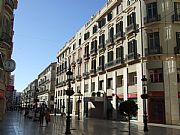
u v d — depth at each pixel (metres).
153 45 30.45
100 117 42.31
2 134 15.91
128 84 34.06
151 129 21.61
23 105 121.44
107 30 42.12
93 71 45.88
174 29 30.09
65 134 16.88
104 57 42.53
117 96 36.88
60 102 70.00
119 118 36.00
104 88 41.25
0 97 25.55
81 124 27.58
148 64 30.25
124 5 36.88
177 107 28.31
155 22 30.30
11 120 31.48
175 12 30.45
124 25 36.47
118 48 37.84
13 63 20.58
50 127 22.59
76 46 58.78
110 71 39.75
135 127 23.80
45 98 88.56
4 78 26.77
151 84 29.67
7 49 24.58
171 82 28.86
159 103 29.08
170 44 29.70
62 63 71.50
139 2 32.81
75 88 56.28
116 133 17.86
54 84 84.50
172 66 29.14
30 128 20.97
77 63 56.28
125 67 35.06
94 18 48.56
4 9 23.73
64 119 38.22
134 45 33.16
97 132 18.50
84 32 53.75
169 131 19.75
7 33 24.27
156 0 31.06
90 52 48.56
